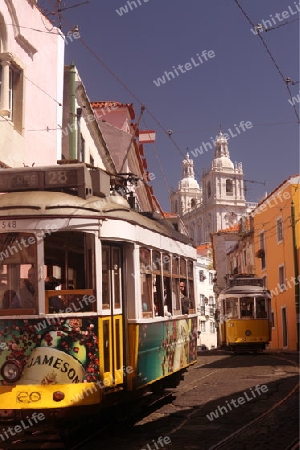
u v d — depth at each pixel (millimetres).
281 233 37344
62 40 17562
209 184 107500
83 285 8461
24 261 8195
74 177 8828
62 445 7551
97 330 8219
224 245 54031
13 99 14789
